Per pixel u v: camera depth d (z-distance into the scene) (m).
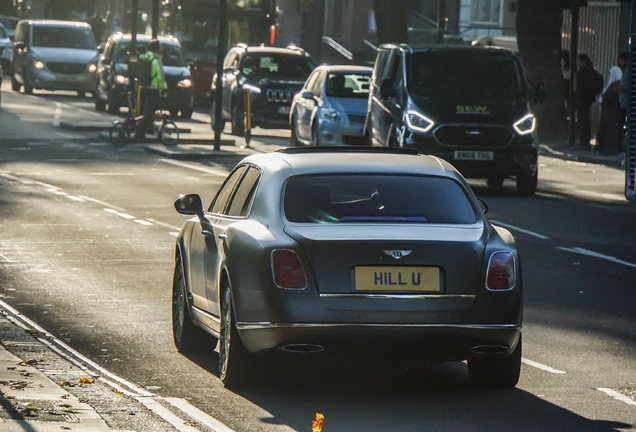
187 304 25.31
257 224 21.86
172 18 132.50
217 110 80.88
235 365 21.80
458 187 22.80
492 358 22.14
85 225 47.03
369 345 20.72
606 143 82.88
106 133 89.50
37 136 89.19
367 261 20.73
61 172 66.75
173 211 51.91
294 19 165.25
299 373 23.73
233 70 99.25
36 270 36.59
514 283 21.30
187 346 25.64
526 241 45.41
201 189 60.47
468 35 154.62
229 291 21.89
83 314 29.77
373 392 22.20
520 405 21.27
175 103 114.50
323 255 20.75
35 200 54.31
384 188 22.39
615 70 82.50
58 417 18.50
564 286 35.50
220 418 19.89
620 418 20.36
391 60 63.41
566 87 97.12
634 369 24.53
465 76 61.38
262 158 24.14
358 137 72.12
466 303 20.86
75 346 25.97
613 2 95.75
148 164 73.25
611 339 27.70
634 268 39.47
